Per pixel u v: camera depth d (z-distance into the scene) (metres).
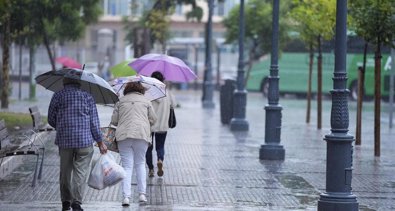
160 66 28.45
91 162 22.77
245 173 30.45
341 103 21.00
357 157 36.66
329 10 45.06
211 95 72.25
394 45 37.50
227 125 52.97
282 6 69.00
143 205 22.94
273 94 35.03
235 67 120.56
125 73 29.72
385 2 35.16
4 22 50.16
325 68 79.06
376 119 36.97
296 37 73.75
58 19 55.12
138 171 23.33
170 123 28.30
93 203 22.92
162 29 68.06
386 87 85.94
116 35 121.12
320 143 42.75
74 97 20.86
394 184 28.77
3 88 52.94
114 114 23.20
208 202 23.91
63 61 86.06
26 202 22.66
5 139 25.38
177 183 27.42
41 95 79.62
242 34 49.22
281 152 34.81
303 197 25.27
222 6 126.06
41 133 35.69
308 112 56.97
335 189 21.03
